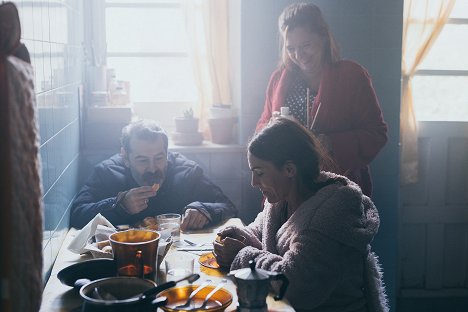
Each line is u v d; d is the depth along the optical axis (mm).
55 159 1828
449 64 3512
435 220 3537
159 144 2311
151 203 2354
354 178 2480
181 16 3219
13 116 851
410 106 3328
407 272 3557
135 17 3203
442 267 3564
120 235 1461
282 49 2684
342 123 2496
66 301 1330
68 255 1732
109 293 1201
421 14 3238
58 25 1976
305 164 1639
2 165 813
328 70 2486
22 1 1281
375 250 3160
